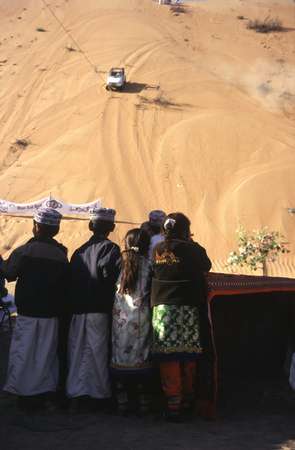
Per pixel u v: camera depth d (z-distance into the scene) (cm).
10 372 680
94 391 678
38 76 5447
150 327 662
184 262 643
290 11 7650
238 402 725
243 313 797
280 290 722
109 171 4094
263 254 2292
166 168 4103
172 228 658
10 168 4319
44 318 678
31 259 684
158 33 6369
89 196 3912
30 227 3678
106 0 7112
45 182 4084
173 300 641
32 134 4678
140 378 666
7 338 1007
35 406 693
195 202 3838
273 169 4019
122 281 659
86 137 4441
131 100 4872
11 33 6388
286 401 730
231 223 3594
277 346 818
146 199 3888
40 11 6794
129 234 677
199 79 5362
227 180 3991
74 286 680
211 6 7444
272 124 4681
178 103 4869
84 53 5797
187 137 4325
